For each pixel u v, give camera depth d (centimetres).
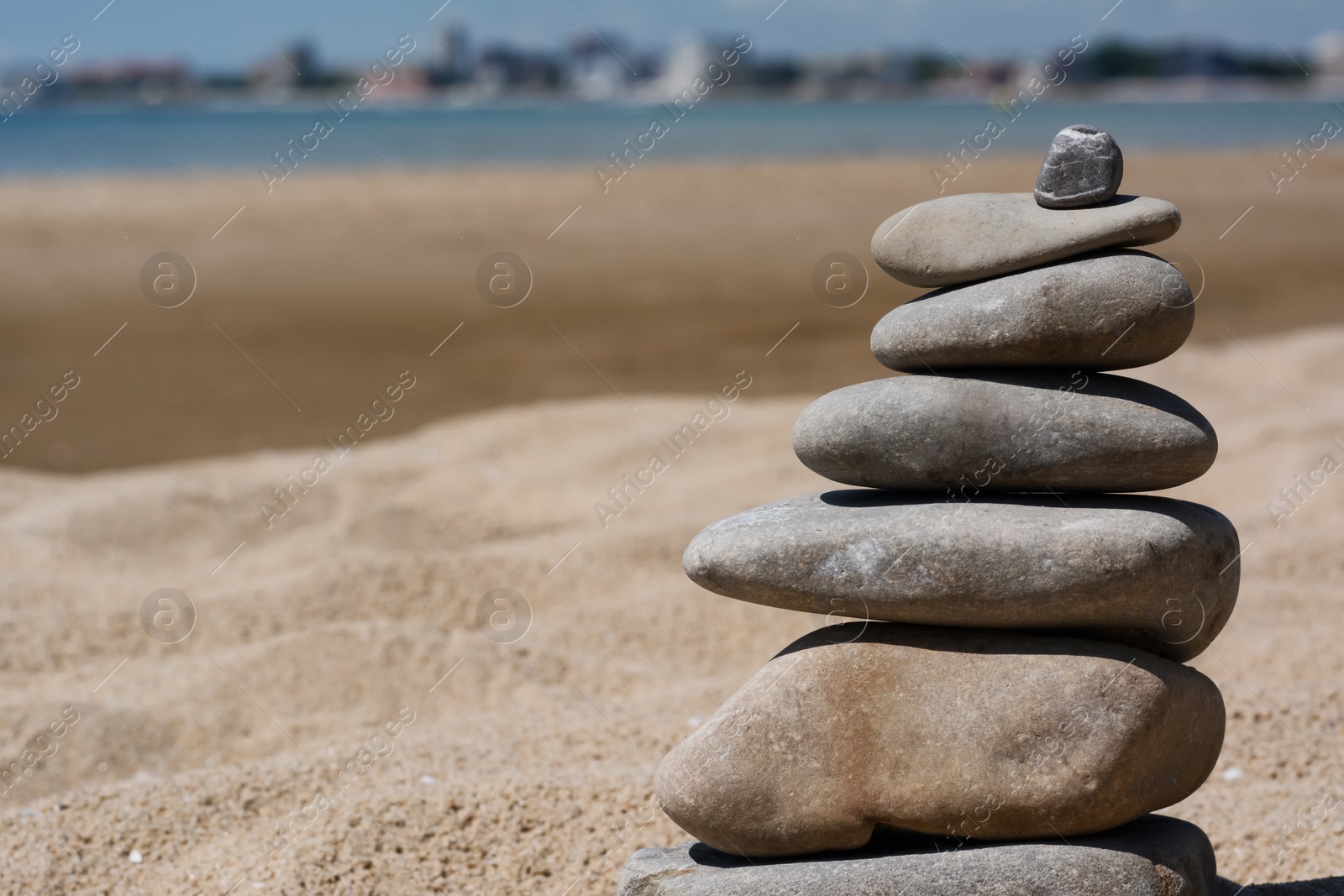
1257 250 1764
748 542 297
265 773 429
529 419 953
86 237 1827
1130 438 284
